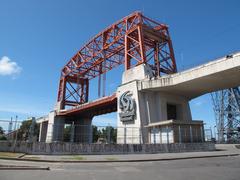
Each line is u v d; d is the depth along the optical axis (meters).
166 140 41.25
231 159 24.94
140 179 12.96
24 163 19.17
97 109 77.81
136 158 25.31
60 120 92.19
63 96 99.81
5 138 28.83
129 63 62.12
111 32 75.62
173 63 64.12
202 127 43.16
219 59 39.94
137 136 47.34
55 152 28.02
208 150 39.06
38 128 104.69
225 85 47.28
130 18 67.56
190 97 57.75
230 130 86.81
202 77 42.09
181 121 41.03
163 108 51.91
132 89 52.91
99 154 29.70
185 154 31.08
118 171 15.97
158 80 48.91
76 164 20.12
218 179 12.79
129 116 51.28
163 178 13.26
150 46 67.31
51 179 12.46
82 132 45.97
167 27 68.19
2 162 19.02
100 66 86.25
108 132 34.44
